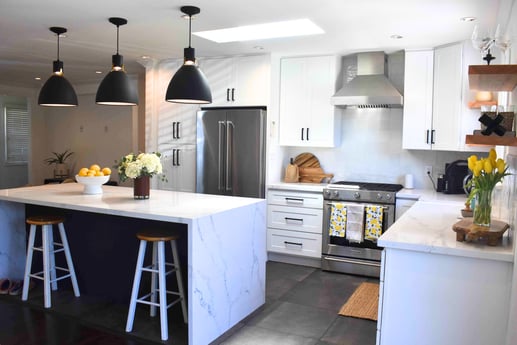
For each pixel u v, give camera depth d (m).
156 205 3.24
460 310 2.12
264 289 3.63
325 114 4.95
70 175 8.68
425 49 4.46
